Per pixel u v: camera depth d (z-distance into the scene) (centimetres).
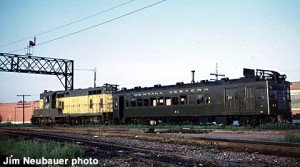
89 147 1527
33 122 4619
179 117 2962
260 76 2464
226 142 1431
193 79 3722
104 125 3500
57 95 4269
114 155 1260
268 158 1088
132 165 1030
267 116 2423
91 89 3788
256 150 1261
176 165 948
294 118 3769
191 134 2038
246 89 2483
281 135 1778
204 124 2880
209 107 2697
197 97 2789
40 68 3881
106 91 3634
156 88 3133
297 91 4194
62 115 4100
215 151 1287
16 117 7044
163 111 3038
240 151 1276
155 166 985
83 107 3856
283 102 2458
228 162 1002
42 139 1933
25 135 2367
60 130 2886
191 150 1345
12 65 3638
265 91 2388
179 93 2922
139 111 3266
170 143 1608
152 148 1454
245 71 2642
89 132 2447
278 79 2461
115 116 3516
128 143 1700
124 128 2917
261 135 1816
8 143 1505
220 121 2644
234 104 2545
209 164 1005
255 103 2428
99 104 3662
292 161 1026
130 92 3381
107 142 1770
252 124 2480
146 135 1967
